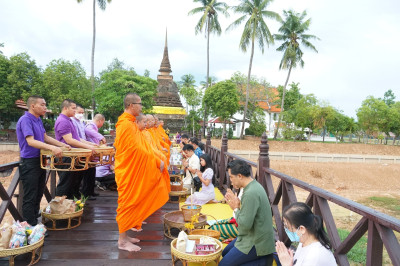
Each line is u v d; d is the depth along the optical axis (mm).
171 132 37156
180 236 2758
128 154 3168
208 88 29984
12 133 24531
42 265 2838
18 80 26125
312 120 34469
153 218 4449
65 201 3838
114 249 3256
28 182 3307
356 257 6266
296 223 1907
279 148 32062
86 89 27609
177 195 5371
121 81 24984
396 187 25281
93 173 5406
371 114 37969
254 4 28547
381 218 1780
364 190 23562
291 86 42688
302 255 1902
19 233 2768
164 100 39250
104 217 4359
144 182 3209
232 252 2670
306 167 26906
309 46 32781
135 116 3344
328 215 2480
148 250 3256
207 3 31344
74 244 3359
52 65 26641
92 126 5516
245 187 2654
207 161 5258
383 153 35125
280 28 32906
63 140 3934
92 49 26016
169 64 41375
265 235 2566
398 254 1695
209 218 4430
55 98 25453
